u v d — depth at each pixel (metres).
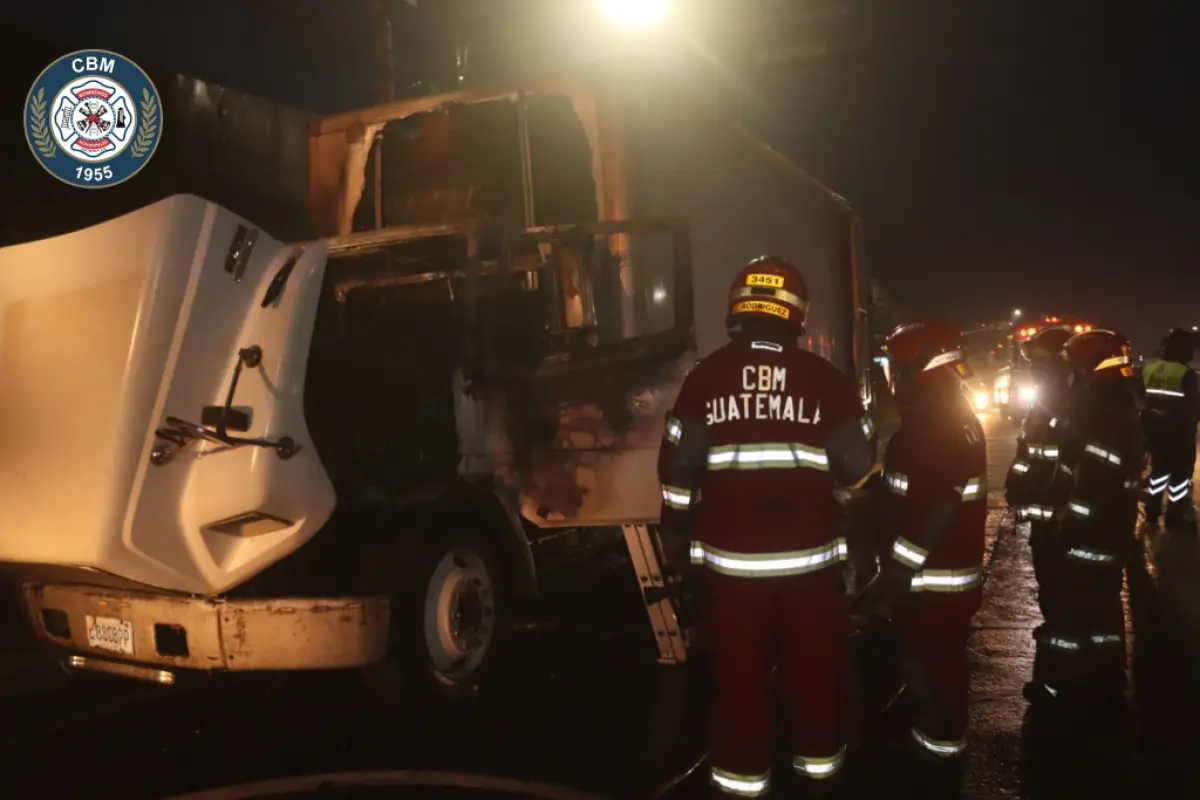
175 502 4.16
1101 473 4.65
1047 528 4.90
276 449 4.13
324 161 7.40
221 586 4.29
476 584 5.10
